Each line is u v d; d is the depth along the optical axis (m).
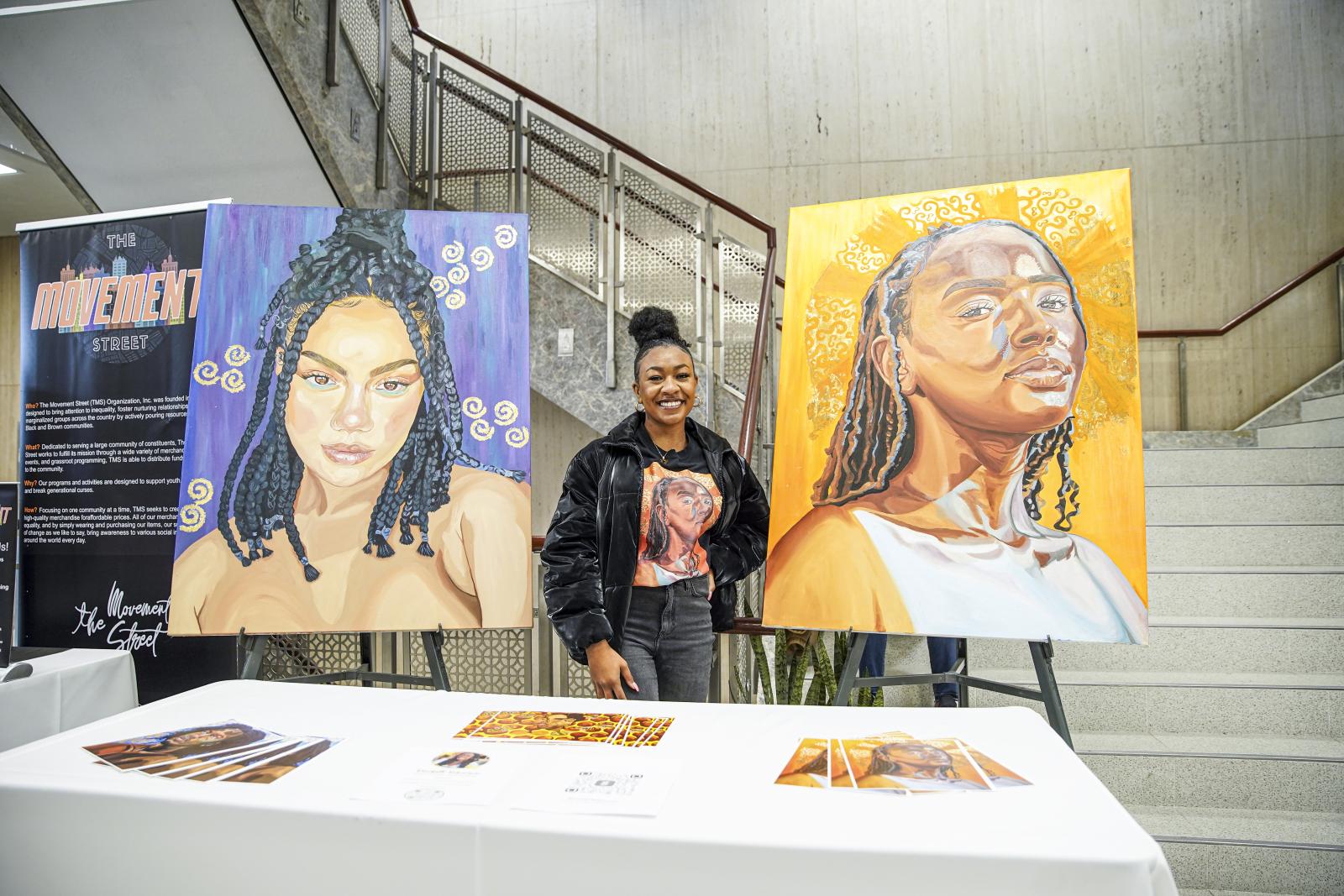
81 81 2.71
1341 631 2.54
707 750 1.09
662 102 5.23
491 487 1.81
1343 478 3.47
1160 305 4.84
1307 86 4.71
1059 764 1.03
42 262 2.32
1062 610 1.55
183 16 2.56
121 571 2.21
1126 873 0.76
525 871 0.85
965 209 1.79
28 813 0.97
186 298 2.23
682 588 1.78
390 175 3.79
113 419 2.24
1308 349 4.67
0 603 1.80
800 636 2.11
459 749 1.09
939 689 2.56
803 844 0.81
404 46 3.96
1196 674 2.57
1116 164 4.86
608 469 1.81
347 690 1.41
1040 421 1.65
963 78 4.99
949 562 1.64
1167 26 4.84
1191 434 4.38
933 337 1.75
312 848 0.90
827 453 1.79
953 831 0.83
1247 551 3.03
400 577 1.76
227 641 2.15
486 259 1.91
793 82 5.13
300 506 1.77
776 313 4.86
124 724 1.21
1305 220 4.70
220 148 3.05
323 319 1.84
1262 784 2.19
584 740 1.13
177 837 0.93
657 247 3.94
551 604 1.72
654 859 0.83
